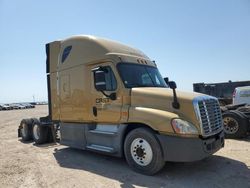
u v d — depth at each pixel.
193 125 5.57
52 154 8.09
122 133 6.38
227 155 7.25
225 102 16.47
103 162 6.99
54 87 8.70
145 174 5.83
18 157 7.77
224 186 5.06
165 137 5.54
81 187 5.15
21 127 11.16
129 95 6.36
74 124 7.89
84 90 7.43
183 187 5.06
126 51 7.36
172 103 5.78
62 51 8.38
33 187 5.20
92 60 7.20
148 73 7.27
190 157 5.41
